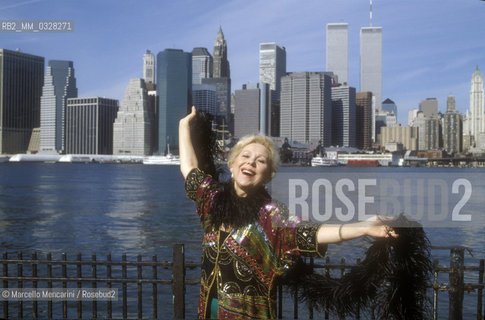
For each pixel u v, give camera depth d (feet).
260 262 6.52
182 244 10.23
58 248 54.85
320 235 6.14
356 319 6.61
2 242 59.82
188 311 26.30
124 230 72.95
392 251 6.03
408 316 6.01
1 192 176.14
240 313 6.48
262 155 6.75
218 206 6.70
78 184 240.53
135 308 27.76
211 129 7.61
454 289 9.63
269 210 6.54
